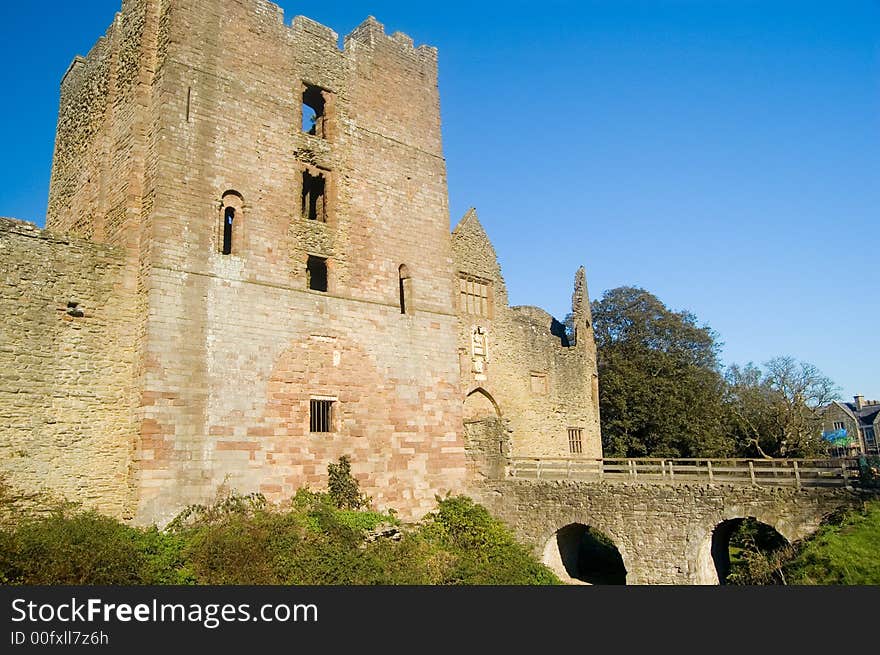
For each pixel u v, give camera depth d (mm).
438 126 29188
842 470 21047
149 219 20094
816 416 50500
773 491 21281
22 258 18438
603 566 30875
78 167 25016
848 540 18438
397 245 26297
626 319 51062
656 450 44625
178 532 18016
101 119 23453
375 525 21578
